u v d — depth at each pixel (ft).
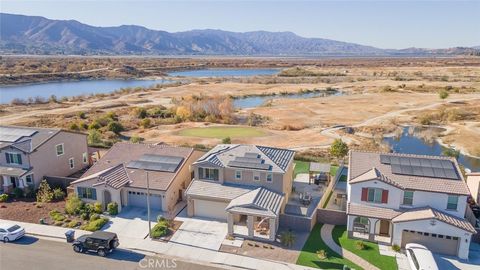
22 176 131.75
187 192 116.78
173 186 124.77
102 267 89.92
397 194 101.86
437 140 223.92
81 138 162.20
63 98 381.40
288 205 122.62
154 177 126.11
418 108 309.83
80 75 636.07
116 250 98.17
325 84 490.08
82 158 163.63
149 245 100.94
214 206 116.26
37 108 328.70
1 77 541.75
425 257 87.20
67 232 102.17
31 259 93.20
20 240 102.99
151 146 143.23
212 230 109.29
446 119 269.03
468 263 92.73
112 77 652.07
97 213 118.73
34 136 144.77
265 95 408.26
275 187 116.47
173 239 104.12
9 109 320.29
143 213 120.47
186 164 133.90
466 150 201.67
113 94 419.95
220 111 287.07
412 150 204.85
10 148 135.64
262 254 96.63
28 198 132.16
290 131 241.14
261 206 104.06
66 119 276.21
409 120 270.67
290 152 132.16
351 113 295.69
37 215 118.42
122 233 107.45
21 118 279.69
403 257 95.20
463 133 230.27
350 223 104.63
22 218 116.37
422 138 228.02
